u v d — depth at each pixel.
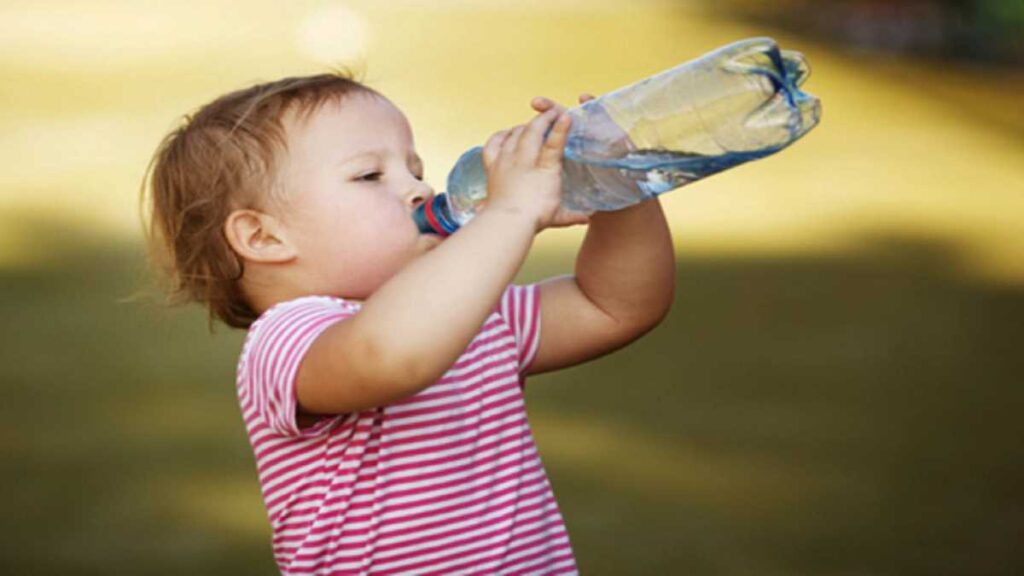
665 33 16.16
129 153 10.23
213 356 6.16
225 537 4.27
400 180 2.02
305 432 1.86
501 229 1.76
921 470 4.96
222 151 2.03
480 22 16.42
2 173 9.62
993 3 15.49
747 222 9.31
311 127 2.01
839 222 9.38
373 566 1.88
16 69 12.94
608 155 2.02
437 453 1.91
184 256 2.11
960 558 4.21
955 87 14.08
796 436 5.26
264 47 14.33
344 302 1.94
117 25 15.20
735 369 6.12
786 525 4.43
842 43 15.78
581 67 14.20
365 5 17.03
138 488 4.66
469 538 1.92
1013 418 5.53
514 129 1.85
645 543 4.25
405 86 12.86
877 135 12.16
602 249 2.14
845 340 6.66
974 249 8.72
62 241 8.11
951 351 6.51
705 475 4.84
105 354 6.17
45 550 4.17
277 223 2.01
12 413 5.41
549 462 4.92
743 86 2.00
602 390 5.77
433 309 1.71
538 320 2.11
